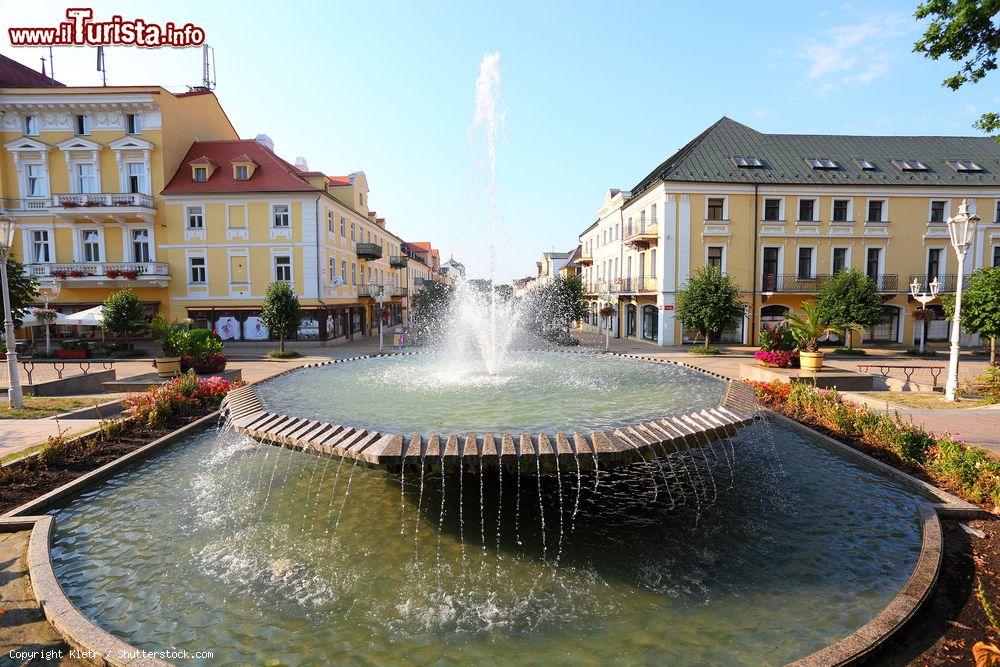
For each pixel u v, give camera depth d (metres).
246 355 24.97
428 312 36.72
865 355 24.73
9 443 7.82
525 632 3.71
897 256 28.66
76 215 27.38
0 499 5.84
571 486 6.39
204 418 9.38
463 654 3.49
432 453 4.26
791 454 7.64
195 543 5.02
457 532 5.22
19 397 10.98
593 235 45.91
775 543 4.98
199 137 31.62
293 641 3.62
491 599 4.10
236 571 4.52
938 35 8.72
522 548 4.89
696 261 28.36
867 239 28.52
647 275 31.03
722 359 22.97
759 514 5.62
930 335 29.09
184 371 14.27
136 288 28.41
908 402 11.24
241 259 28.41
